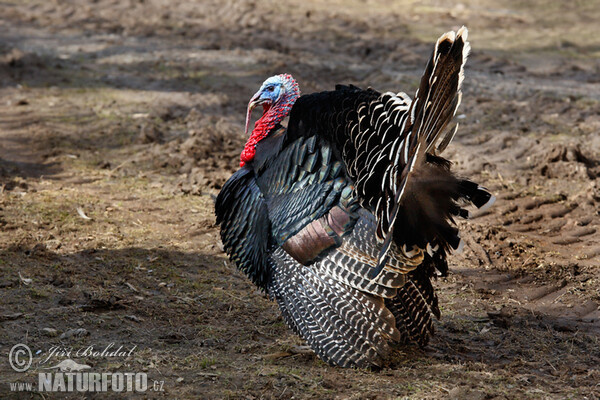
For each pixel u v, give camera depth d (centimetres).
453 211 1462
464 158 3042
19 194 2623
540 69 4528
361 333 1481
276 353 1630
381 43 5041
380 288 1465
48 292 1894
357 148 1471
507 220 2525
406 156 1345
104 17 5900
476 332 1766
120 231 2366
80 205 2555
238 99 3916
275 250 1581
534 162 3045
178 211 2559
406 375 1533
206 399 1422
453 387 1476
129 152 3167
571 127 3488
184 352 1630
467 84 4147
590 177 2897
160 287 1972
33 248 2152
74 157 3078
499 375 1536
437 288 2016
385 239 1365
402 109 1417
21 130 3397
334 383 1480
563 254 2264
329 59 4672
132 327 1745
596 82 4250
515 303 1944
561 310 1908
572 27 5666
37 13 6028
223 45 5019
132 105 3806
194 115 3584
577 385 1505
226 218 1714
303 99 1582
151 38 5253
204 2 6319
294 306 1533
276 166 1616
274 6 6150
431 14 6016
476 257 2220
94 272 2044
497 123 3528
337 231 1498
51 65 4562
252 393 1448
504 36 5378
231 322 1800
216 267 2133
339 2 6469
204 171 2903
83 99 3912
